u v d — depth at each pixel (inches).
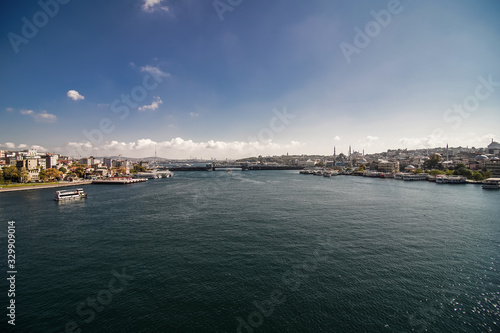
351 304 1240.2
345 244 2020.2
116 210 3484.3
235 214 3115.2
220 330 1078.4
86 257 1829.5
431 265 1642.5
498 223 2635.3
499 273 1537.9
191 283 1440.7
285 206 3636.8
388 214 3070.9
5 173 6845.5
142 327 1099.9
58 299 1310.3
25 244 2103.8
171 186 6998.0
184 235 2288.4
